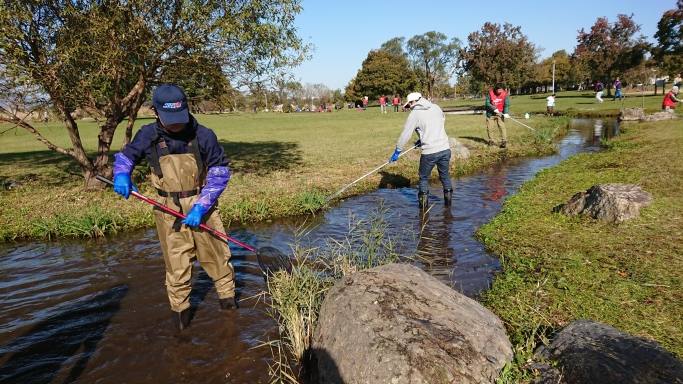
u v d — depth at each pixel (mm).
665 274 4020
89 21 7297
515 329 3391
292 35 9055
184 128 3594
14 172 11695
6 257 5789
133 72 8672
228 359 3471
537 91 94812
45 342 3754
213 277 4094
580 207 6012
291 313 3492
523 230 5641
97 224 6559
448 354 2473
